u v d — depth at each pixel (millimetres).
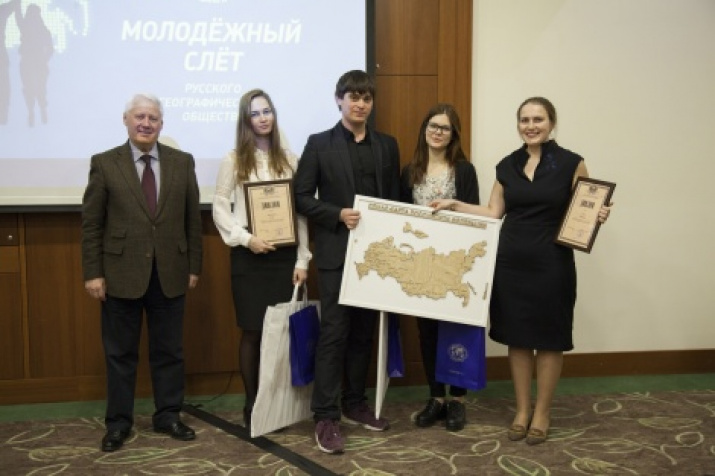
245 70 3623
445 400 3398
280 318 3059
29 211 3531
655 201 4074
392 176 3213
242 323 3180
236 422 3357
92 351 3715
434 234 3105
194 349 3760
